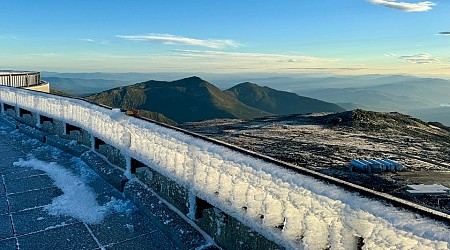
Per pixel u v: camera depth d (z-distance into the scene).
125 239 3.78
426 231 1.56
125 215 4.34
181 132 3.76
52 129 8.30
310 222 2.13
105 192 5.07
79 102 6.80
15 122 10.30
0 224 4.21
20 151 7.54
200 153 3.23
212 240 3.31
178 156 3.61
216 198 2.99
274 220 2.41
